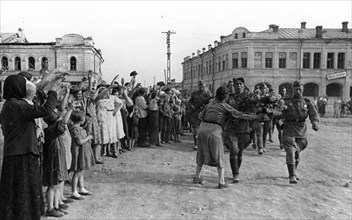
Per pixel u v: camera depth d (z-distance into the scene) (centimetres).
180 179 689
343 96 4153
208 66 5309
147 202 542
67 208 504
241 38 4231
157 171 750
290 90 712
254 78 4134
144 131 1073
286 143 688
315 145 1181
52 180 468
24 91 379
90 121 777
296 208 538
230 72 4319
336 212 527
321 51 4134
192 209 516
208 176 720
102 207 514
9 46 4472
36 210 377
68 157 504
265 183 678
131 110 997
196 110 1024
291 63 4150
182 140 1241
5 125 371
